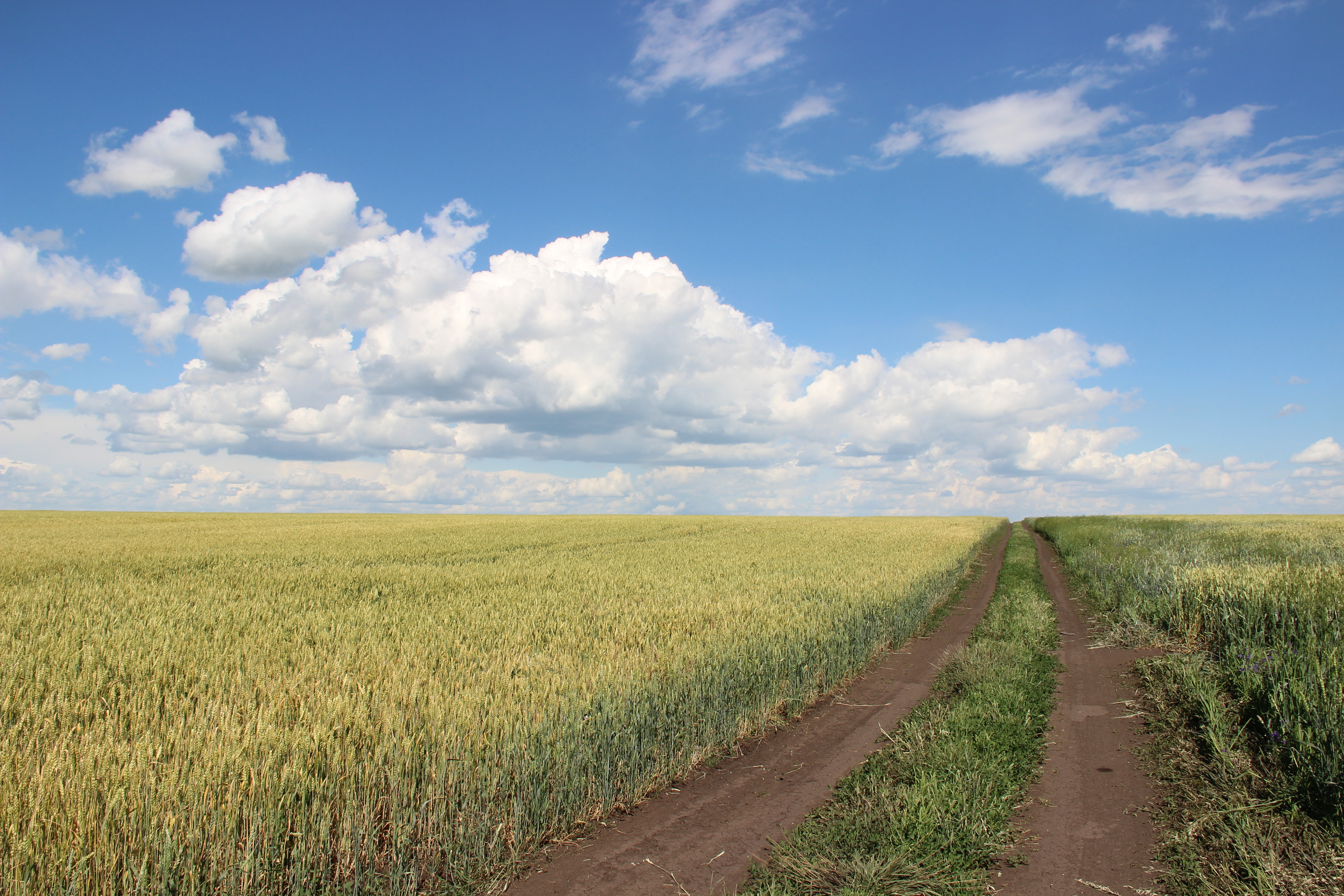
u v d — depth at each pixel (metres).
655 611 10.36
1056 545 35.53
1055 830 5.21
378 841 4.57
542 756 5.13
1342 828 4.73
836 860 4.64
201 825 3.83
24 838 3.44
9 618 9.55
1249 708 7.06
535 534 31.83
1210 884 4.33
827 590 12.78
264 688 5.93
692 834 5.32
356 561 18.84
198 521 41.91
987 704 7.88
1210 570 12.22
